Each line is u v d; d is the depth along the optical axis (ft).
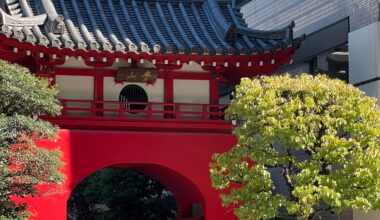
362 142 50.60
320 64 79.87
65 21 67.67
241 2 107.45
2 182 50.34
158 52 63.93
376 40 67.41
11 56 63.52
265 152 52.80
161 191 97.81
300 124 50.26
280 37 67.56
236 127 62.28
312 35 82.38
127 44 64.59
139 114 69.10
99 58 63.57
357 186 49.93
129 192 94.73
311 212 50.39
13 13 67.15
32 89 54.70
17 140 53.16
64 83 67.51
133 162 65.62
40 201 61.93
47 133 54.13
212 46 68.18
